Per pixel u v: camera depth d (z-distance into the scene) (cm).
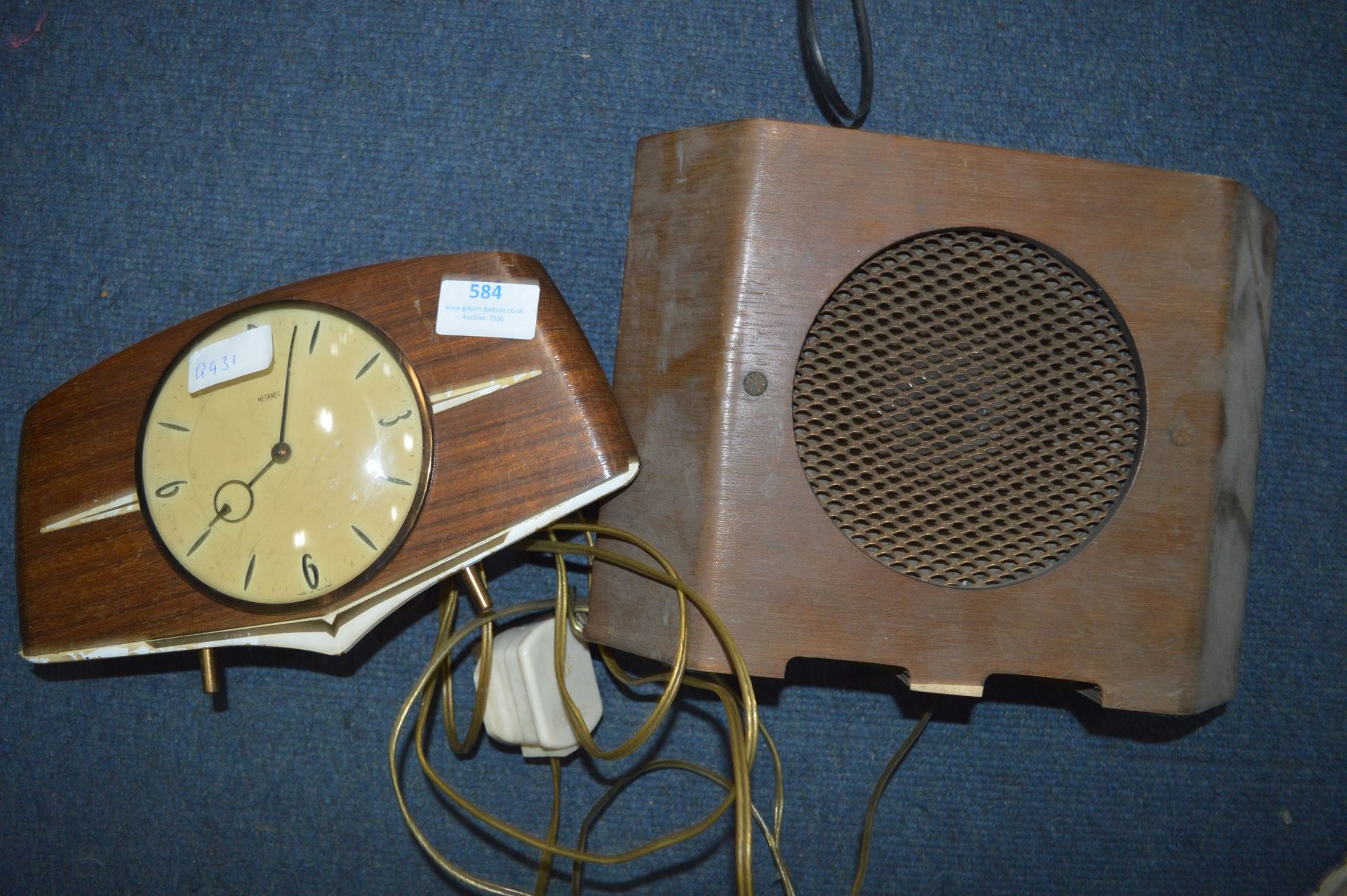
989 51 74
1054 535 59
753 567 57
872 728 73
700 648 57
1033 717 74
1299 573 75
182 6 73
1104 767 75
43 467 64
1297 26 76
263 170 72
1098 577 58
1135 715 75
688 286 59
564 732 65
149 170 72
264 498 60
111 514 63
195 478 61
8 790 72
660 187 62
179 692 72
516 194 72
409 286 61
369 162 72
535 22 72
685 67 72
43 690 72
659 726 71
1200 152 75
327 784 72
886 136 58
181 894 71
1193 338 59
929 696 72
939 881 74
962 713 74
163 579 61
